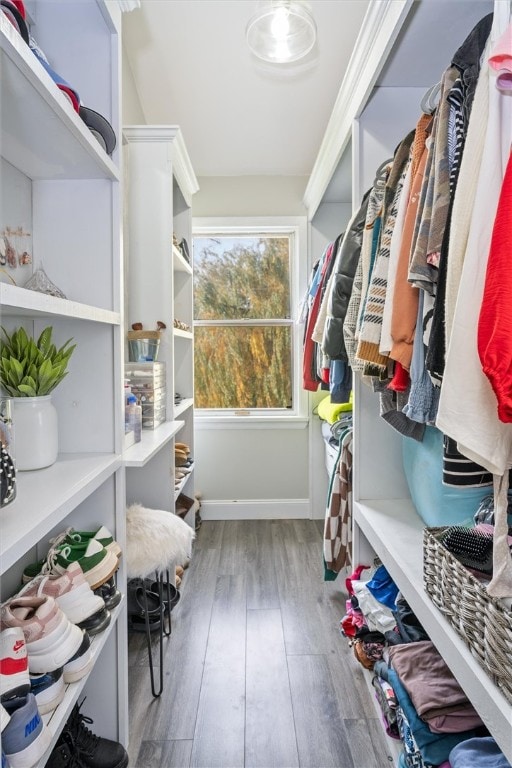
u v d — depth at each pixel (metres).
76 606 0.99
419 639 1.32
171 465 2.03
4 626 0.85
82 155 1.09
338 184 2.65
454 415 0.72
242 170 3.07
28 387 1.06
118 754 1.20
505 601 0.75
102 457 1.23
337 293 1.58
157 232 2.03
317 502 3.20
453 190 0.85
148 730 1.37
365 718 1.42
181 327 2.38
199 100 2.40
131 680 1.59
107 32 1.25
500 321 0.64
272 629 1.88
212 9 1.84
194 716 1.42
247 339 3.28
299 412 3.24
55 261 1.26
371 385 1.42
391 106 1.62
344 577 2.34
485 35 0.88
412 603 1.12
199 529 3.02
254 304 3.27
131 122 2.20
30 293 0.76
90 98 1.25
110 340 1.27
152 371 1.86
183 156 2.24
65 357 1.15
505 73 0.68
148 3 1.80
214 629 1.88
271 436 3.21
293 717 1.42
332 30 1.94
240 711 1.45
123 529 1.28
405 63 1.44
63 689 0.89
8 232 1.13
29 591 0.99
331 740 1.34
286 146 2.81
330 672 1.62
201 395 3.29
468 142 0.77
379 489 1.73
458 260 0.77
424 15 1.21
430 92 1.06
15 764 0.72
